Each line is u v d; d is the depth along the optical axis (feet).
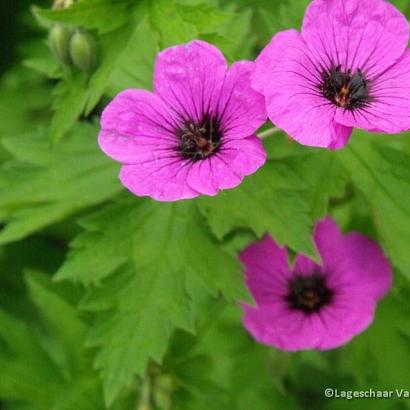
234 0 1.31
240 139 0.92
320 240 1.05
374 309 1.05
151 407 1.08
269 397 1.19
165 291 1.02
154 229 1.03
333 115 0.91
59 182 1.09
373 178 1.03
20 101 1.53
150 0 0.99
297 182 1.00
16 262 1.47
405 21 0.94
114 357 1.01
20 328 1.18
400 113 0.92
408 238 1.01
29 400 1.17
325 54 0.94
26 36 1.65
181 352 1.10
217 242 1.02
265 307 1.05
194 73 0.94
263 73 0.92
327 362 1.26
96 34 1.00
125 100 0.94
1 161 1.46
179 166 0.93
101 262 1.03
